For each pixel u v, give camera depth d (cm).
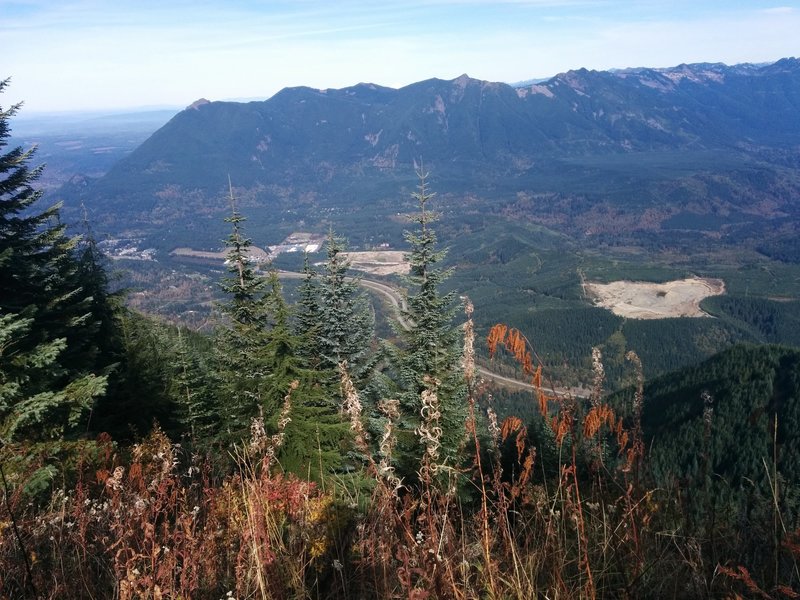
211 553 280
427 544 209
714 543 251
